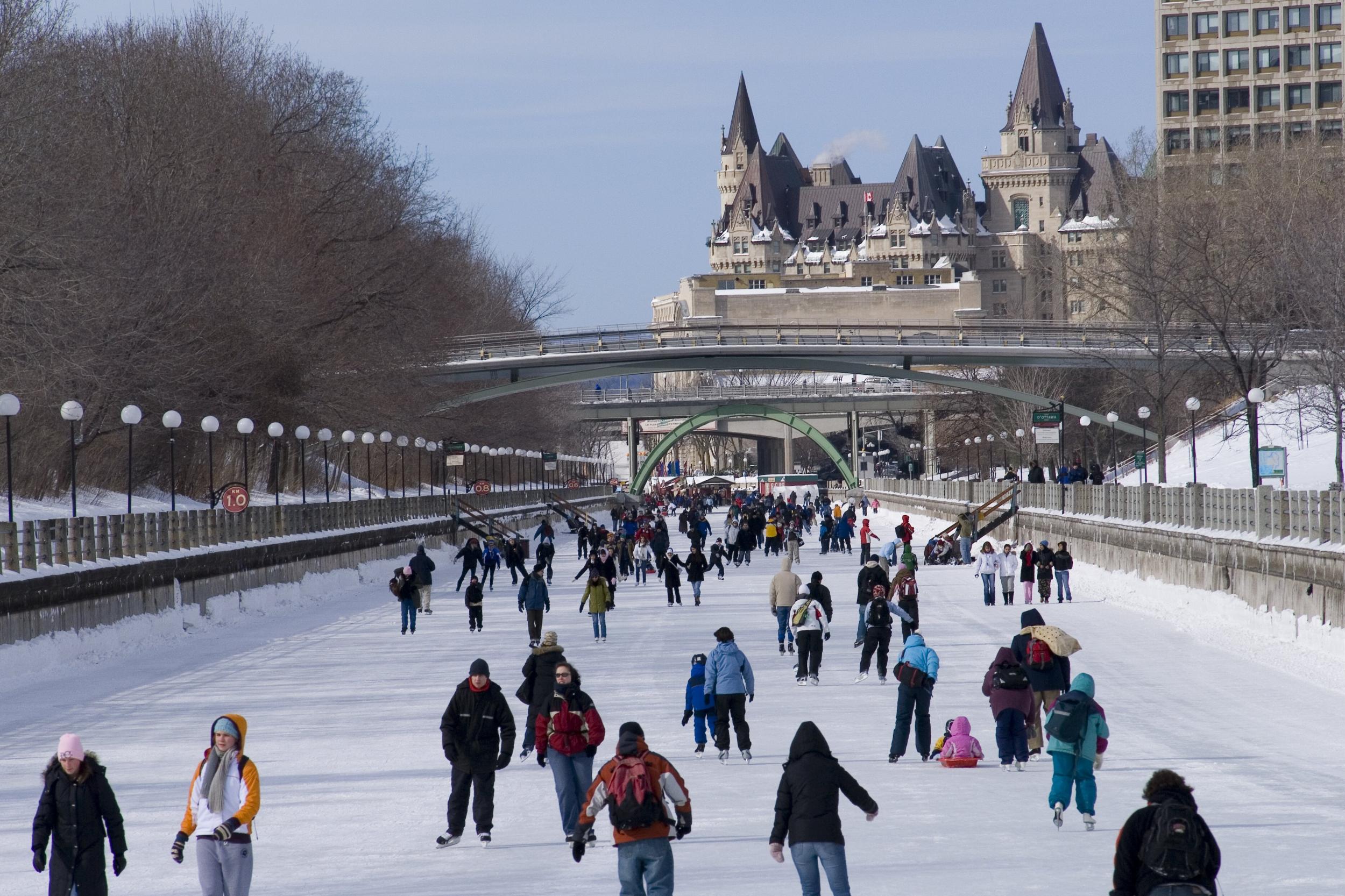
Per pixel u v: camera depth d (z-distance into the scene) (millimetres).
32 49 84250
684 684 44875
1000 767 31422
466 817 26312
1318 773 29547
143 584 59625
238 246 106625
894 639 57625
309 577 85688
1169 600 69688
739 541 109188
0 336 76062
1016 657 32375
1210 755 32000
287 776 30625
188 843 24703
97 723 37875
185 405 96938
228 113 111500
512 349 167875
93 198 83750
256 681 46469
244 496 72188
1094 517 92312
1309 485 116188
